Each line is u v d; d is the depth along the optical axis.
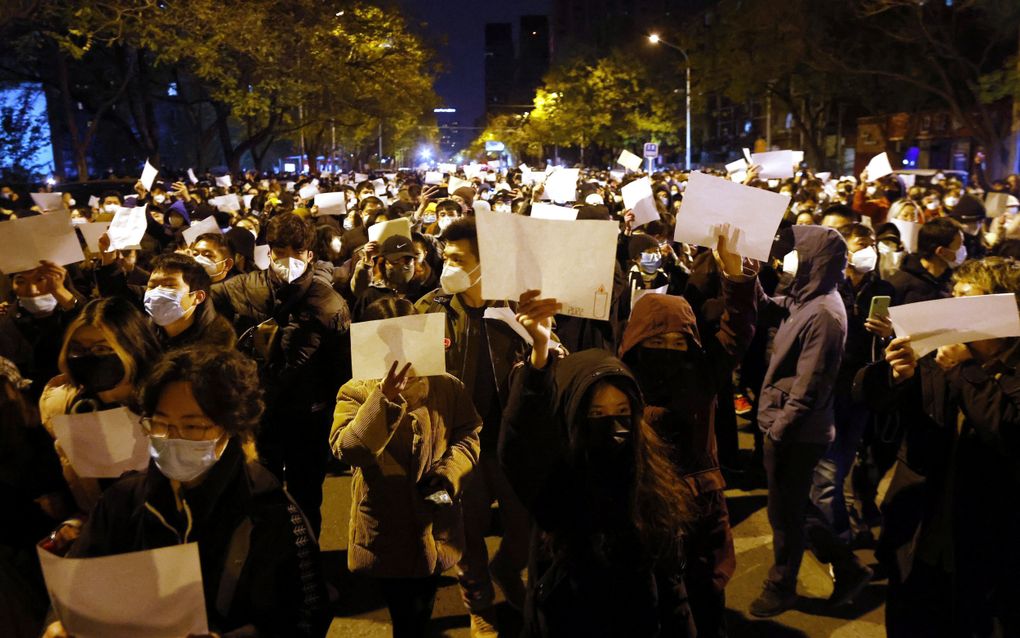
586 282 2.41
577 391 2.72
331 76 26.11
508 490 4.04
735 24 36.44
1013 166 28.84
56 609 1.81
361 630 4.46
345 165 77.19
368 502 3.43
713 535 3.41
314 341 4.62
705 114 72.12
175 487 2.11
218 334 3.85
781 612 4.46
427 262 6.63
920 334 2.86
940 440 3.25
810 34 33.25
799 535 4.40
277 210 12.53
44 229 4.12
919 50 30.98
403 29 27.77
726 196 3.36
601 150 79.19
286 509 2.18
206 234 5.32
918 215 9.18
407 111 35.97
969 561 3.14
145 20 16.42
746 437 7.55
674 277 6.64
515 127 105.62
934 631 3.29
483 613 4.05
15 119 38.47
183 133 65.00
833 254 4.25
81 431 2.57
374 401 3.03
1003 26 26.22
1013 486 3.11
